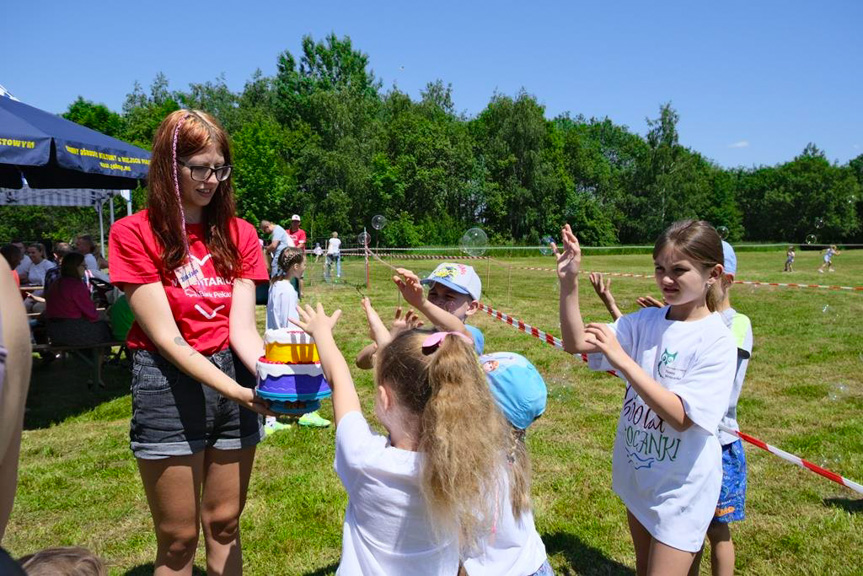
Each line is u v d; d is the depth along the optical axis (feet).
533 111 157.38
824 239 200.75
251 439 6.67
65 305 19.47
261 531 10.53
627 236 185.88
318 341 5.67
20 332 2.86
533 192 156.87
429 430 4.67
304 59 172.24
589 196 168.14
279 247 37.19
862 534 10.34
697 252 6.33
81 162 17.97
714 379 6.19
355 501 5.04
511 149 157.89
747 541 10.14
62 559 3.90
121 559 9.74
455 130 153.58
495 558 5.40
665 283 6.51
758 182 215.10
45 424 16.60
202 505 6.75
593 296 43.60
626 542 10.14
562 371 21.34
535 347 25.14
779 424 16.11
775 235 208.03
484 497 4.74
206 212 6.50
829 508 11.28
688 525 6.31
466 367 4.81
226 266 6.50
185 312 6.24
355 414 5.25
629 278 58.65
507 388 6.01
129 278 5.91
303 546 10.05
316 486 12.19
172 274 6.15
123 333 19.85
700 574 9.11
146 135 123.34
